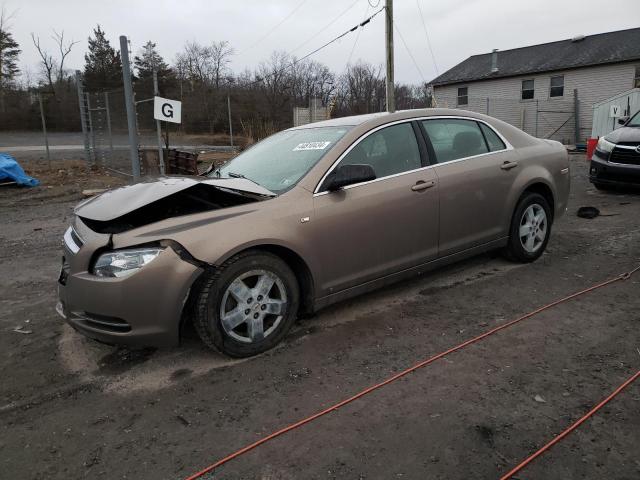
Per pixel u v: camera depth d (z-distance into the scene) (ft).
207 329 10.02
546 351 10.52
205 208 11.24
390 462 7.39
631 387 9.04
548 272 15.44
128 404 9.22
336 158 11.83
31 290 15.99
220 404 9.08
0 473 7.50
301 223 10.92
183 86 156.97
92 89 181.37
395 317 12.56
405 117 13.44
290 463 7.47
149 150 44.60
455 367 10.03
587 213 22.98
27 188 39.14
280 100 130.11
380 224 12.19
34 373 10.52
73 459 7.77
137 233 9.66
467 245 14.33
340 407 8.82
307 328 12.09
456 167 13.85
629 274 14.79
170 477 7.29
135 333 9.51
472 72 103.76
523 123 96.12
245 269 10.28
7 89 145.69
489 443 7.72
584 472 7.04
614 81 85.66
